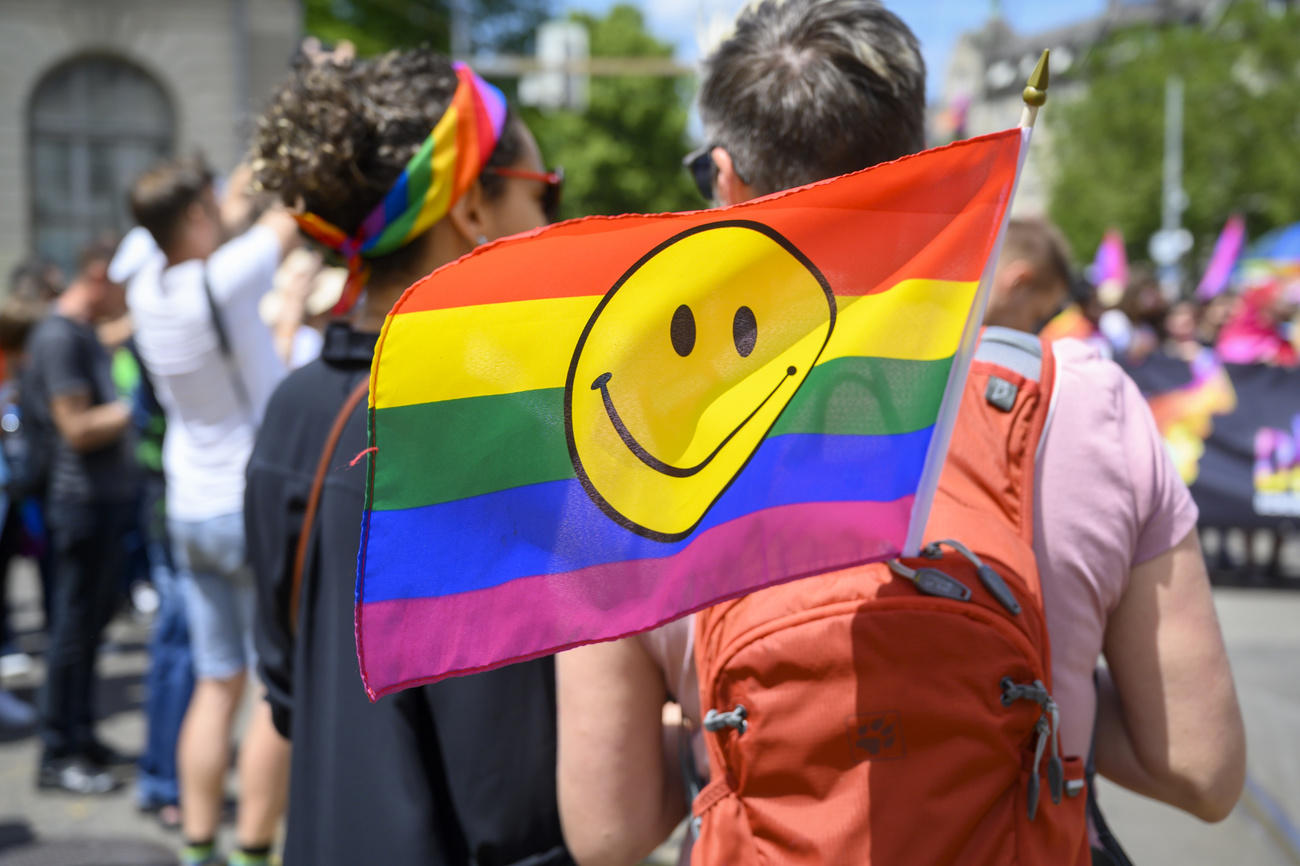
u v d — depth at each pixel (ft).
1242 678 16.40
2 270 56.70
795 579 3.54
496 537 3.42
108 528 14.03
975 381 4.15
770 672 3.62
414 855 4.48
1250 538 25.81
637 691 4.19
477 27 89.71
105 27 57.16
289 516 5.29
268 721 8.04
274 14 59.52
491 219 5.40
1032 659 3.67
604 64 49.85
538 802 4.64
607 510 3.49
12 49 56.18
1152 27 149.07
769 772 3.62
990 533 3.85
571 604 3.48
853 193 3.36
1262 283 33.42
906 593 3.65
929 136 4.50
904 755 3.53
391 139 5.02
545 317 3.34
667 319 3.44
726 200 4.39
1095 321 25.43
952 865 3.51
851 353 3.50
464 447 3.34
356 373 5.35
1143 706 4.11
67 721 13.73
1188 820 11.91
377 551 3.31
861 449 3.52
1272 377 25.13
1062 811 3.73
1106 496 4.02
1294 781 12.27
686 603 3.53
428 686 4.65
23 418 16.10
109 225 58.65
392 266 5.27
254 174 5.38
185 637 12.66
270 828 8.08
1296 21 142.20
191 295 9.77
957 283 3.45
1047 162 151.23
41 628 22.80
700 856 3.76
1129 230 142.10
